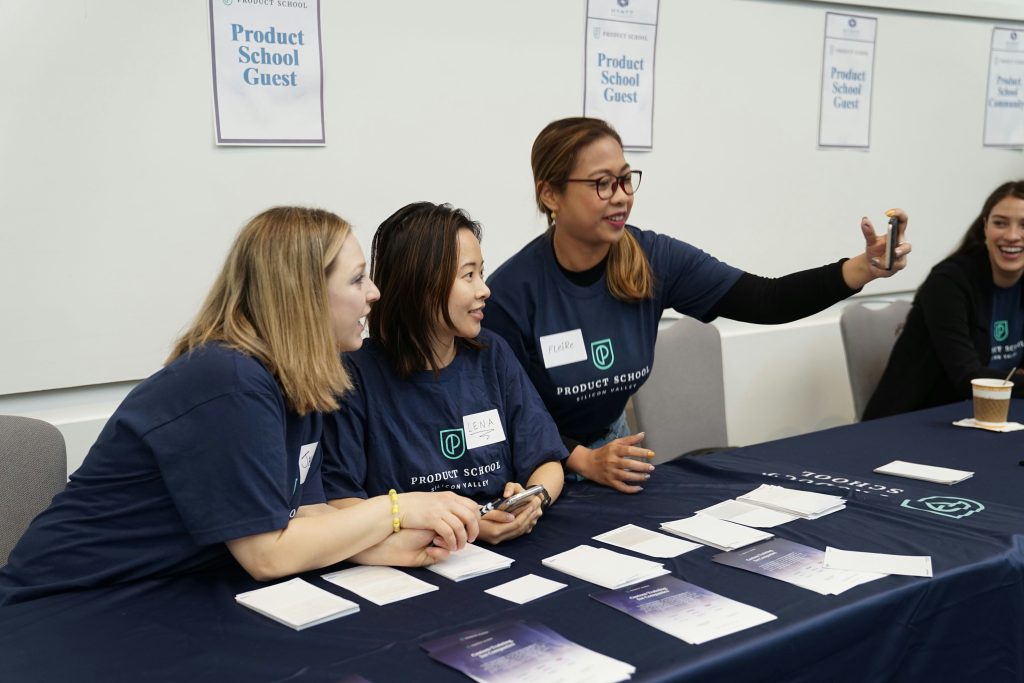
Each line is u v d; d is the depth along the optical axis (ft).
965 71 13.07
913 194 12.94
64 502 4.24
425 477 5.14
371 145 8.53
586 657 3.20
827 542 4.43
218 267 7.89
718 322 11.31
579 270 6.39
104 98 7.18
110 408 7.64
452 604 3.79
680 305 6.94
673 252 6.79
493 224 9.45
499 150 9.32
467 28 8.90
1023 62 13.69
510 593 3.89
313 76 8.09
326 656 3.32
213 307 4.25
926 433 6.89
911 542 4.41
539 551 4.47
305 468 4.63
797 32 11.28
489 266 9.51
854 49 11.82
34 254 7.06
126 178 7.36
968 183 13.55
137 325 7.59
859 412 9.99
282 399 4.21
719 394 9.30
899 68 12.35
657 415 8.70
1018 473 5.70
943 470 5.73
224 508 3.95
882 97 12.27
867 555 4.22
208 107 7.63
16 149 6.89
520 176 9.52
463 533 4.29
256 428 3.97
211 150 7.70
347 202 8.49
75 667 3.29
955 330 8.87
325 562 4.15
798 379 12.15
